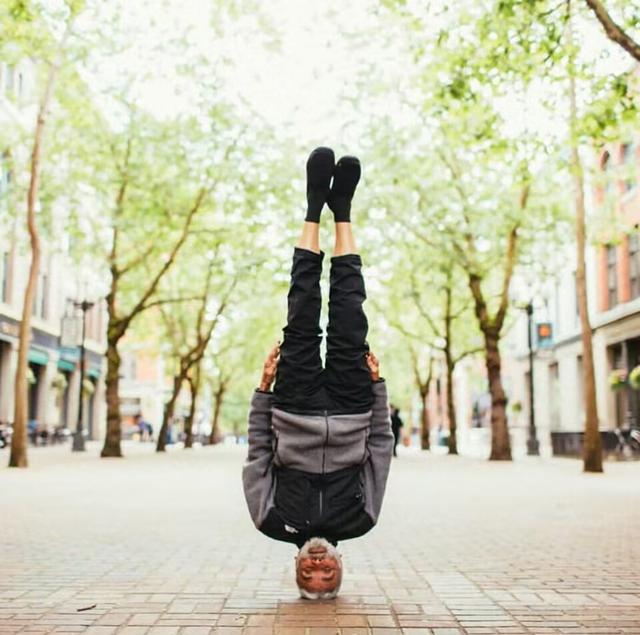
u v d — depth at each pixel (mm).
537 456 30391
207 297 31469
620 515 9727
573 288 37312
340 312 4438
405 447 45812
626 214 29031
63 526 8430
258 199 22250
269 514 4457
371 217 22203
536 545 7273
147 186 24188
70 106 21828
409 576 5652
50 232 23453
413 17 11328
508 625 4180
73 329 32594
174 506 10555
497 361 24812
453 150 22188
